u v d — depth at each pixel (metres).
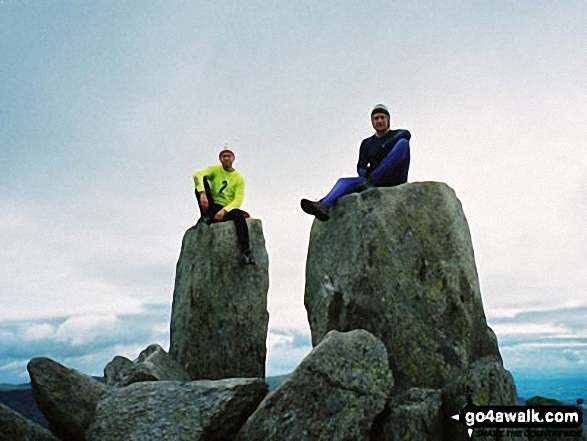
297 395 9.48
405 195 11.41
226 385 10.22
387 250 11.12
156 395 10.37
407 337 10.66
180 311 14.78
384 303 10.89
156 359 12.97
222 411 9.84
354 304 11.09
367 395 9.56
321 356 9.66
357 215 11.55
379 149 12.69
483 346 10.84
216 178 15.45
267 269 15.05
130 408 10.25
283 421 9.35
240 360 14.20
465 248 11.38
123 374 13.88
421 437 9.35
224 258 14.57
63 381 10.95
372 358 9.91
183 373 13.76
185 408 9.98
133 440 9.73
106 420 10.19
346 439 9.23
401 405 9.65
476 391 9.77
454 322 10.66
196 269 14.66
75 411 10.68
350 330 11.04
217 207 15.21
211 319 14.30
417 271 10.96
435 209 11.30
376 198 11.51
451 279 10.86
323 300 11.59
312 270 12.09
